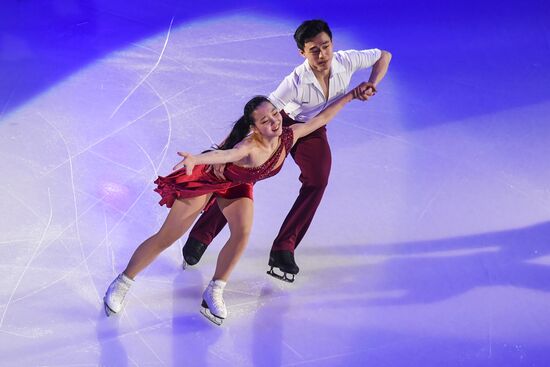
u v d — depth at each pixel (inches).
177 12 721.0
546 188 535.2
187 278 466.0
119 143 564.7
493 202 523.2
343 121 599.8
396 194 532.1
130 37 685.3
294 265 458.9
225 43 681.6
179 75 639.1
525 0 735.1
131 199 516.7
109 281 457.4
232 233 428.1
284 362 409.7
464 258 479.8
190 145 564.1
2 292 445.7
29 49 664.4
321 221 511.5
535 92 630.5
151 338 422.6
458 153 568.4
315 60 443.2
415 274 468.8
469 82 641.6
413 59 668.1
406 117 604.4
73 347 414.3
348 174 549.3
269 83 632.4
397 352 415.2
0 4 714.8
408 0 733.9
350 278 467.2
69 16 706.8
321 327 432.5
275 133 402.6
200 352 414.3
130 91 619.2
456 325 432.5
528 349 416.2
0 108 598.9
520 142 578.2
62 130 576.4
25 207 506.9
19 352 409.4
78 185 526.9
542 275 465.7
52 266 465.1
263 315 440.1
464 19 714.8
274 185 541.3
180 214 419.8
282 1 735.7
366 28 704.4
